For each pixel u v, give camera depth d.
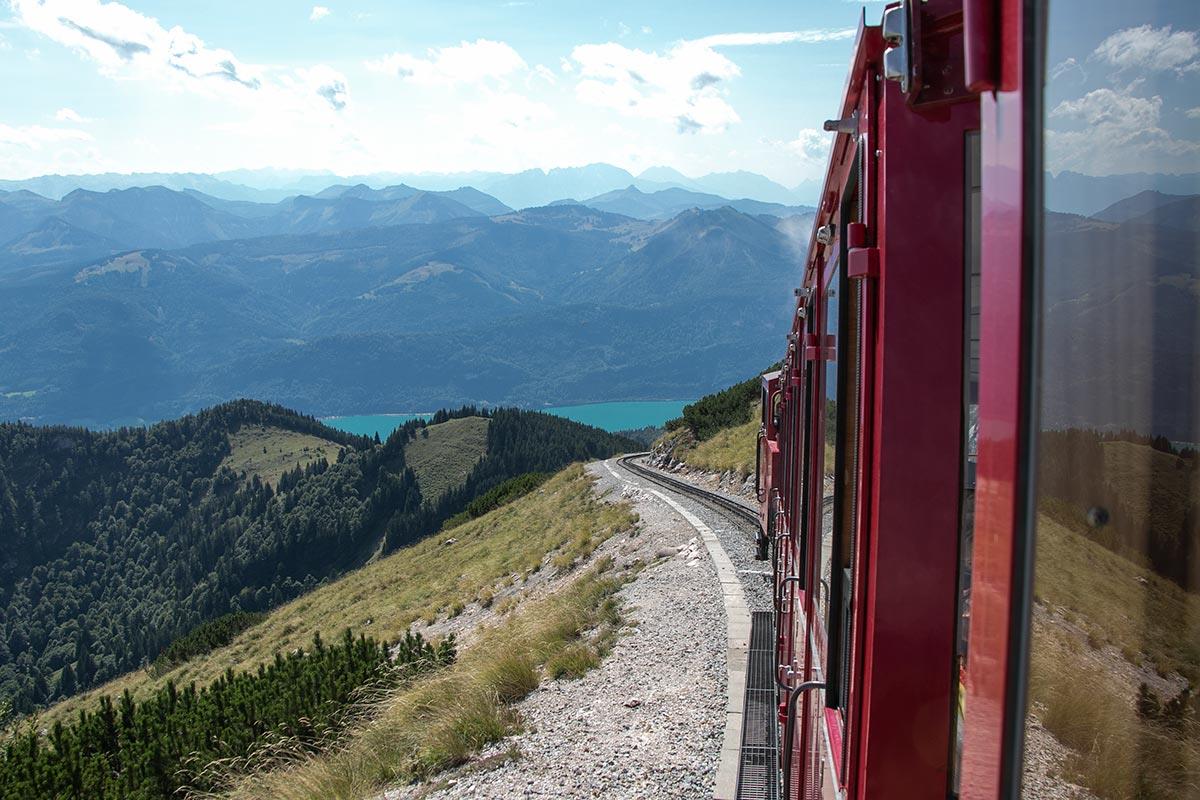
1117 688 1.58
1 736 15.33
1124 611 1.58
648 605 15.21
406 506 193.50
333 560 193.00
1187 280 1.46
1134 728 1.55
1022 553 1.46
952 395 2.33
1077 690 1.65
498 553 35.44
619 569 20.72
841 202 3.60
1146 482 1.54
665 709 10.02
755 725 8.90
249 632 41.88
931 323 2.33
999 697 1.51
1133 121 1.52
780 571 7.79
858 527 2.63
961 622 2.34
